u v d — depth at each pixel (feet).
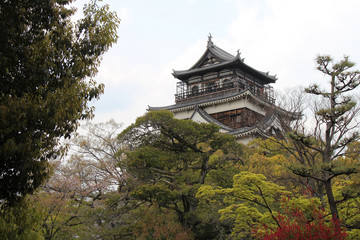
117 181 112.37
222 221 84.84
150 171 93.61
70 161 115.03
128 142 99.40
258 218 63.77
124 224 102.68
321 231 49.85
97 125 130.00
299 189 82.48
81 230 96.22
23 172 40.78
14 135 39.50
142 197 90.99
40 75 42.27
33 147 40.93
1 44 40.73
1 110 37.68
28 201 45.29
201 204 88.79
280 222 56.54
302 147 74.54
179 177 92.22
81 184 107.34
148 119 91.97
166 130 94.07
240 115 199.82
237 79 217.56
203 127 97.19
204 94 220.02
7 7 41.24
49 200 83.35
